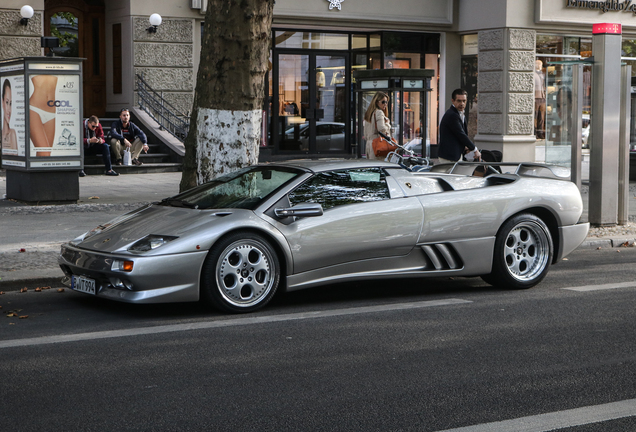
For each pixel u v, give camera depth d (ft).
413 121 48.16
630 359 16.69
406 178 23.49
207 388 14.69
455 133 34.81
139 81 64.90
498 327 19.56
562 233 25.43
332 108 74.02
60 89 41.14
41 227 34.42
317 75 72.95
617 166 36.99
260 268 21.09
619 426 12.85
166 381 15.11
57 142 41.34
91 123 58.49
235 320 20.22
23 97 40.75
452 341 18.15
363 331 19.13
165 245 20.08
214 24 30.45
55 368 15.94
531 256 25.05
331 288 25.03
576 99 37.11
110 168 58.54
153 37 65.00
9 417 13.15
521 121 69.87
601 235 35.17
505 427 12.76
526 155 70.38
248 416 13.21
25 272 25.12
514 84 69.15
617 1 72.95
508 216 24.23
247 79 30.66
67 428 12.65
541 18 69.15
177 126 65.00
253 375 15.49
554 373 15.67
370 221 22.26
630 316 20.70
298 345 17.79
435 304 22.39
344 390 14.58
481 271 24.00
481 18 70.79
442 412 13.43
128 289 20.08
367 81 47.14
